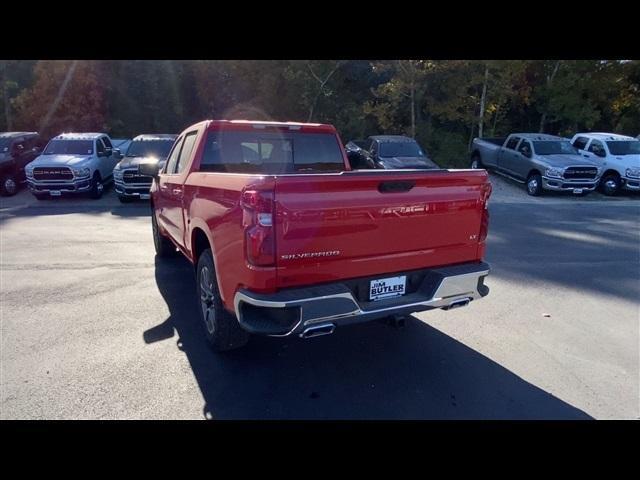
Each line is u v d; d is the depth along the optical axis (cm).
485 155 1683
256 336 397
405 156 1281
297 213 266
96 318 425
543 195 1409
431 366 349
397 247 310
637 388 320
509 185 1562
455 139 1908
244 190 266
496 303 488
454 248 341
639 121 2214
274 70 1822
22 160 1305
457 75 1758
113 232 815
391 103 1778
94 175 1191
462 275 331
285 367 343
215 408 289
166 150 1181
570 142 1490
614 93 2036
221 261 309
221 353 361
